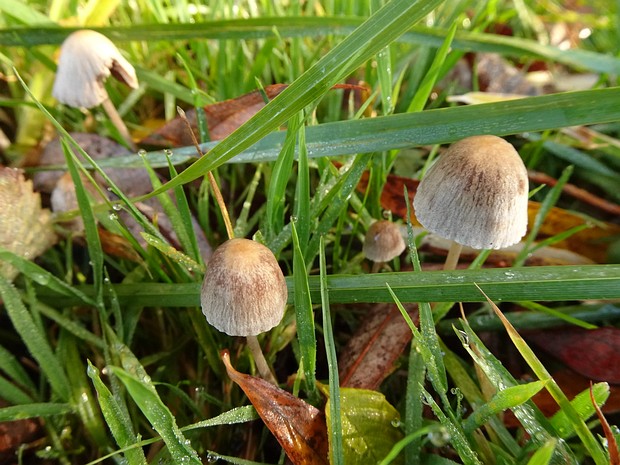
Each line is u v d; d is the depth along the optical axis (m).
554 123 0.09
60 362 0.09
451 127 0.09
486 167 0.08
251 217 0.13
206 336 0.10
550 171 0.14
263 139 0.10
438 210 0.08
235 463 0.08
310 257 0.10
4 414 0.08
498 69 0.18
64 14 0.16
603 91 0.08
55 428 0.09
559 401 0.07
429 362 0.08
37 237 0.11
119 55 0.13
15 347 0.10
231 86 0.14
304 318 0.08
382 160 0.12
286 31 0.13
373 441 0.08
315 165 0.12
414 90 0.14
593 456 0.07
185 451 0.07
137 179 0.12
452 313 0.11
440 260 0.12
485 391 0.08
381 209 0.12
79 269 0.12
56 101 0.15
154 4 0.16
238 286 0.07
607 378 0.09
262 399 0.08
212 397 0.09
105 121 0.14
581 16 0.21
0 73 0.15
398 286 0.09
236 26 0.14
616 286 0.08
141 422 0.09
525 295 0.08
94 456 0.09
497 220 0.08
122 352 0.09
